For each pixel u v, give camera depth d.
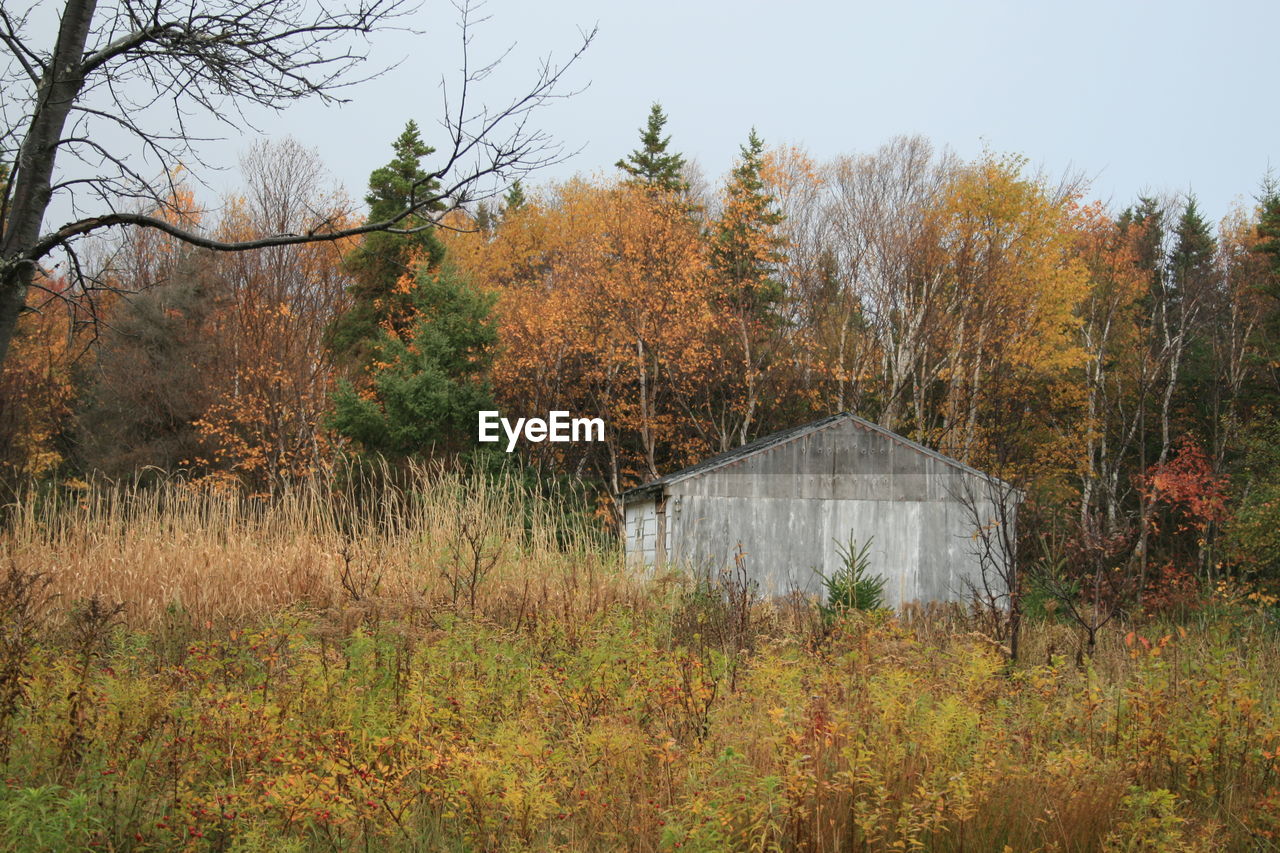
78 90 6.81
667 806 5.07
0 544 11.59
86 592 9.88
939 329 32.75
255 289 31.36
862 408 35.00
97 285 7.43
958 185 35.00
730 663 8.35
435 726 5.94
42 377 28.34
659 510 20.36
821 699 6.18
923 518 20.38
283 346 30.62
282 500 13.55
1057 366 33.00
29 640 6.44
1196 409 36.00
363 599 8.58
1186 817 5.65
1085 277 32.75
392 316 31.22
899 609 19.56
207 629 8.86
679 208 33.56
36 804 4.37
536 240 39.59
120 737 5.41
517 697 6.83
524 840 4.84
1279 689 7.93
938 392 35.53
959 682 7.08
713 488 19.92
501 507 13.71
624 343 32.28
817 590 19.92
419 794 5.14
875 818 4.95
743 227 34.41
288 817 4.69
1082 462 33.19
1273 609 15.59
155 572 10.45
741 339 33.75
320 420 28.55
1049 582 11.79
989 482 12.67
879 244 35.22
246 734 5.45
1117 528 12.29
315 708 6.17
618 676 7.24
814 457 20.30
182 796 4.82
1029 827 5.21
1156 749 6.33
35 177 6.70
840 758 5.66
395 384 26.41
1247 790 6.08
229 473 27.67
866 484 20.31
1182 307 35.25
